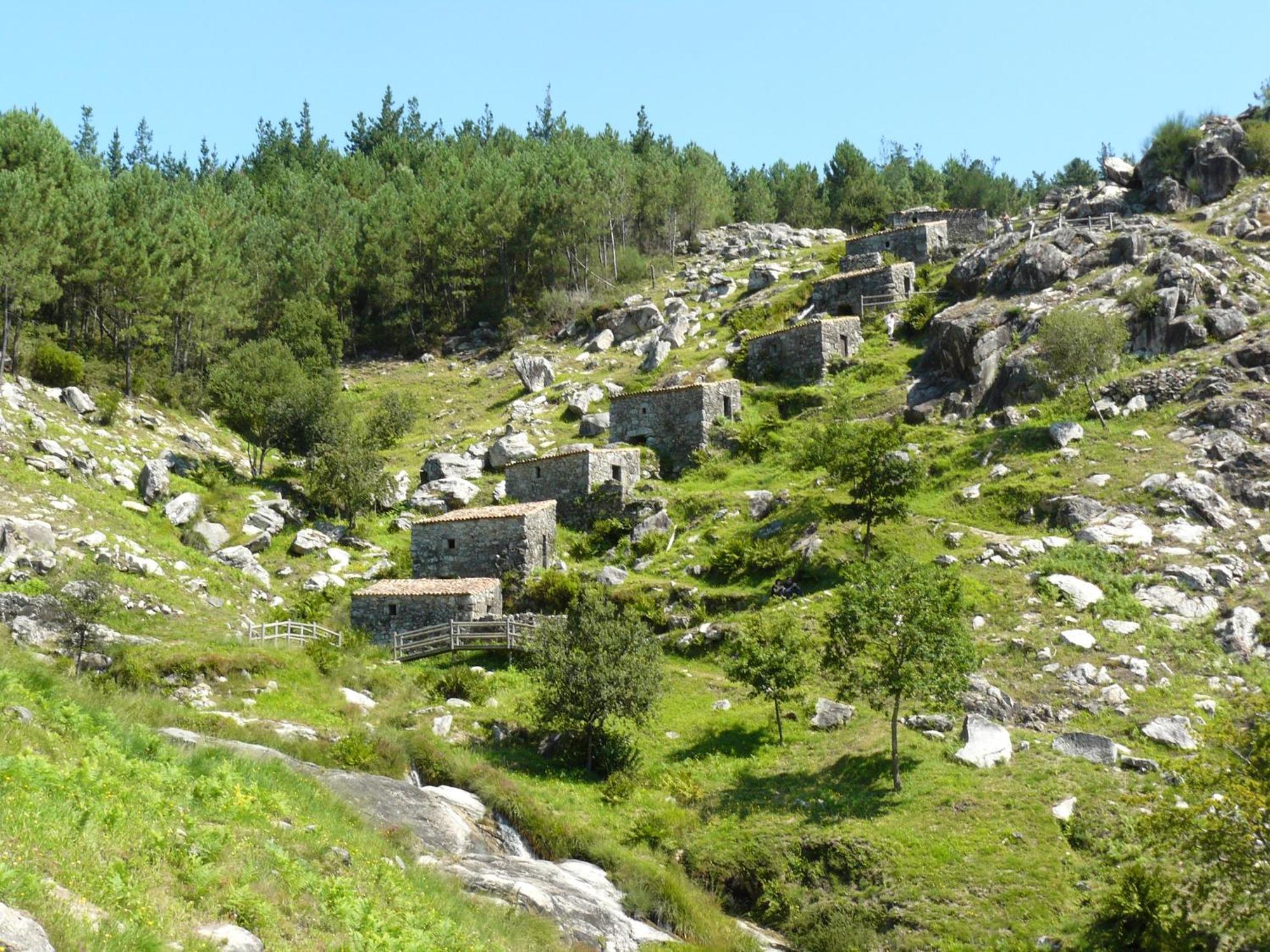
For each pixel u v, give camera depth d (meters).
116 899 13.83
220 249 87.31
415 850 23.91
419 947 17.16
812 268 95.19
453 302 105.56
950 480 53.53
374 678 40.31
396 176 126.00
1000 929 26.73
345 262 102.38
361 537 60.56
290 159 144.00
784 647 37.59
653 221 115.75
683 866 30.69
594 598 42.88
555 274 105.38
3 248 62.62
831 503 51.94
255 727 31.23
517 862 26.44
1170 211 78.12
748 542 50.94
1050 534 46.88
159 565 47.38
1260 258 66.69
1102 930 25.77
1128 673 37.34
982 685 37.25
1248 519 45.56
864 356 73.44
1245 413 51.38
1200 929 25.05
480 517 53.25
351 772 28.19
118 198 81.38
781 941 28.12
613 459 61.75
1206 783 24.83
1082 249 71.06
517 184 107.69
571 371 86.62
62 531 46.56
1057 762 32.81
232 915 15.26
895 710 33.28
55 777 16.50
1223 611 40.34
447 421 81.44
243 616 46.22
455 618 46.72
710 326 88.31
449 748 32.84
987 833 30.00
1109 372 59.03
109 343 74.81
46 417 58.69
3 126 80.62
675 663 43.78
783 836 31.11
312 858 19.34
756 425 66.00
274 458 71.25
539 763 35.72
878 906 28.25
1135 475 49.09
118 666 35.47
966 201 130.38
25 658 24.80
